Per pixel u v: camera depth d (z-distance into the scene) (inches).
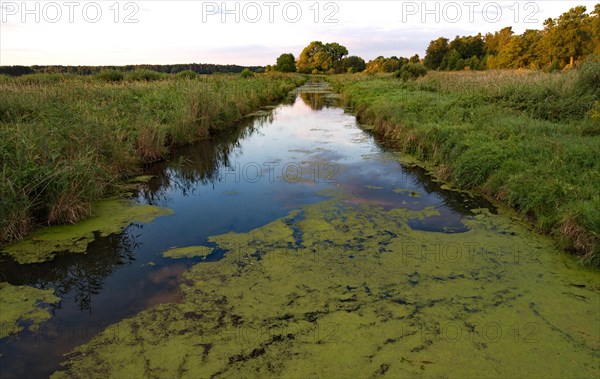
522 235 195.6
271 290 153.7
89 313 142.9
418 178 299.4
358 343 123.4
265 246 190.5
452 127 339.9
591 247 166.6
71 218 217.3
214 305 145.0
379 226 211.6
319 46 3248.0
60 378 111.3
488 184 252.4
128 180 300.0
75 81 609.6
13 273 170.4
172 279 163.6
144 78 902.4
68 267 174.9
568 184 199.6
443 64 2130.9
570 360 114.9
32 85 521.0
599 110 303.1
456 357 116.5
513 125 315.0
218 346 123.3
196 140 447.5
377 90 764.0
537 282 155.3
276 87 1072.2
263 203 252.7
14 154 221.8
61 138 261.0
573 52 1392.7
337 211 234.8
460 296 147.3
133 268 173.0
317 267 170.2
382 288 153.7
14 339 128.9
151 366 115.2
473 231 202.4
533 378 108.3
